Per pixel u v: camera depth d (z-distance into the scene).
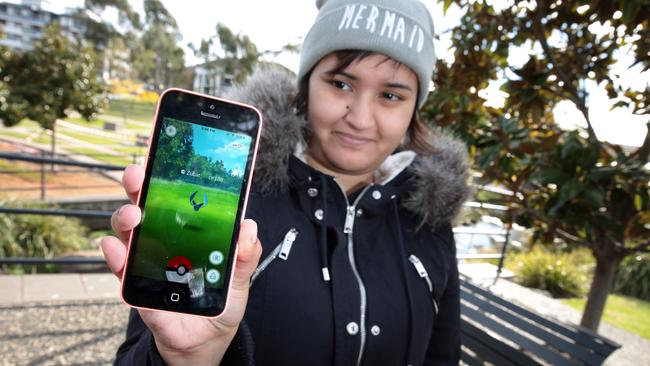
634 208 1.86
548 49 2.09
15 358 2.61
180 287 0.74
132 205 0.70
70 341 2.85
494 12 2.36
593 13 1.97
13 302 3.29
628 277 6.32
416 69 1.08
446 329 1.31
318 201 1.09
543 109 2.20
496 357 1.82
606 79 2.19
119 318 3.21
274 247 1.02
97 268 5.65
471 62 2.42
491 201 2.38
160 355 0.77
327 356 1.00
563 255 6.85
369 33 1.02
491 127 2.24
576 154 1.71
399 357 1.09
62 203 8.35
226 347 0.80
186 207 0.78
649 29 1.85
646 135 2.03
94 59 14.36
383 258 1.13
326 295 1.01
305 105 1.21
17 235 5.66
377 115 1.07
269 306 0.98
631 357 3.82
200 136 0.82
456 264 1.34
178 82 24.61
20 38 38.19
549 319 1.77
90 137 22.28
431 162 1.25
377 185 1.16
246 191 0.81
